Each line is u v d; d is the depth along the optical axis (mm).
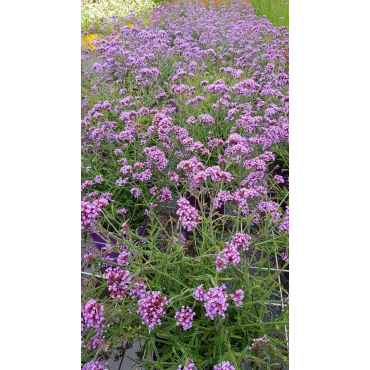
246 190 1508
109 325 1445
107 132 1803
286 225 1482
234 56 1824
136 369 1434
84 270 1660
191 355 1341
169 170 1746
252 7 1771
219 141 1681
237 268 1396
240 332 1437
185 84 1841
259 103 1719
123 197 1766
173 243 1497
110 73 1867
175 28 1869
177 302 1410
